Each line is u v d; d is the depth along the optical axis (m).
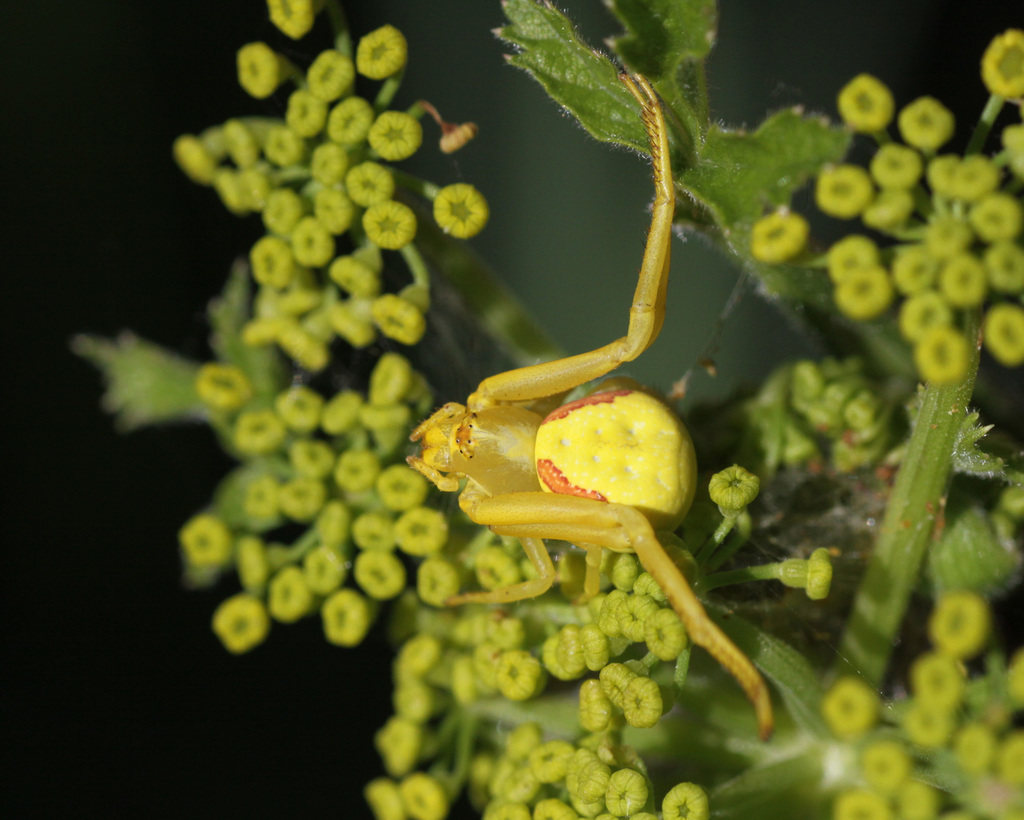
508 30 0.13
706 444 0.14
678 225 0.13
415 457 0.14
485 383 0.14
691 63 0.13
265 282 0.14
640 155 0.13
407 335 0.14
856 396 0.14
